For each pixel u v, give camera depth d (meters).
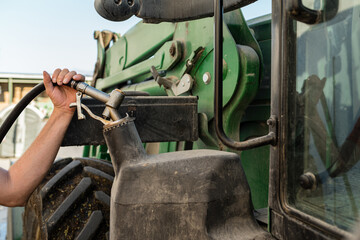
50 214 1.46
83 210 1.50
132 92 1.55
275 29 0.83
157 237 0.86
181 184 0.86
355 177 0.66
